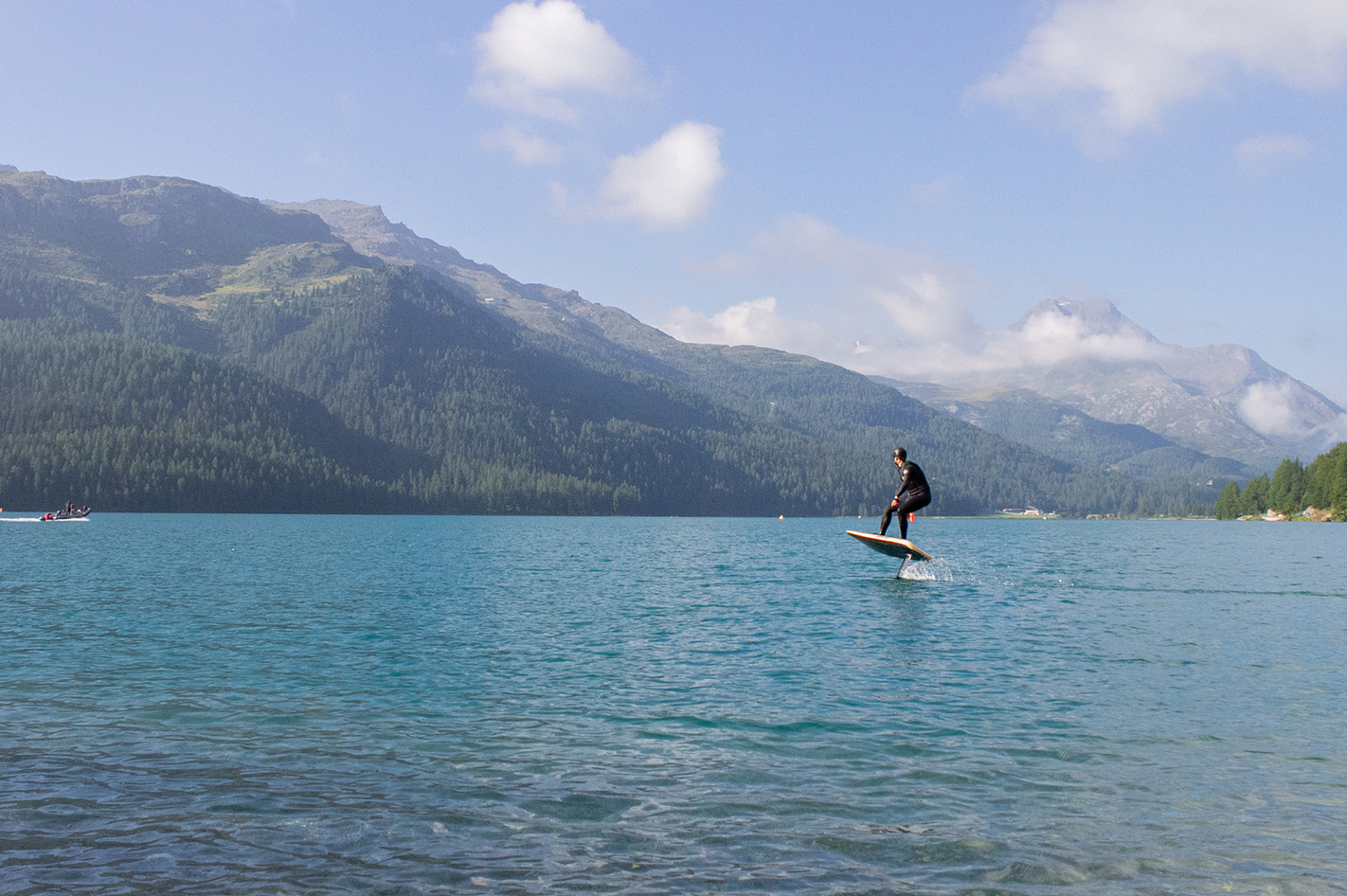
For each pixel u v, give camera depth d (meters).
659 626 25.16
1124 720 13.94
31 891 7.37
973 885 7.77
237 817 9.32
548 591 36.34
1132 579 44.84
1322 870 8.14
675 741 12.62
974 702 15.23
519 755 11.85
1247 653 20.56
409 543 87.19
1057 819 9.48
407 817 9.38
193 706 14.73
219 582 38.38
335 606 29.70
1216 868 8.20
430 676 17.42
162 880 7.66
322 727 13.30
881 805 9.91
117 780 10.59
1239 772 11.16
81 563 50.28
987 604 31.14
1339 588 39.59
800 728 13.37
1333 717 14.13
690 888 7.59
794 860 8.29
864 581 41.91
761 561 60.78
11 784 10.38
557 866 8.08
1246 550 85.75
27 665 18.38
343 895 7.36
